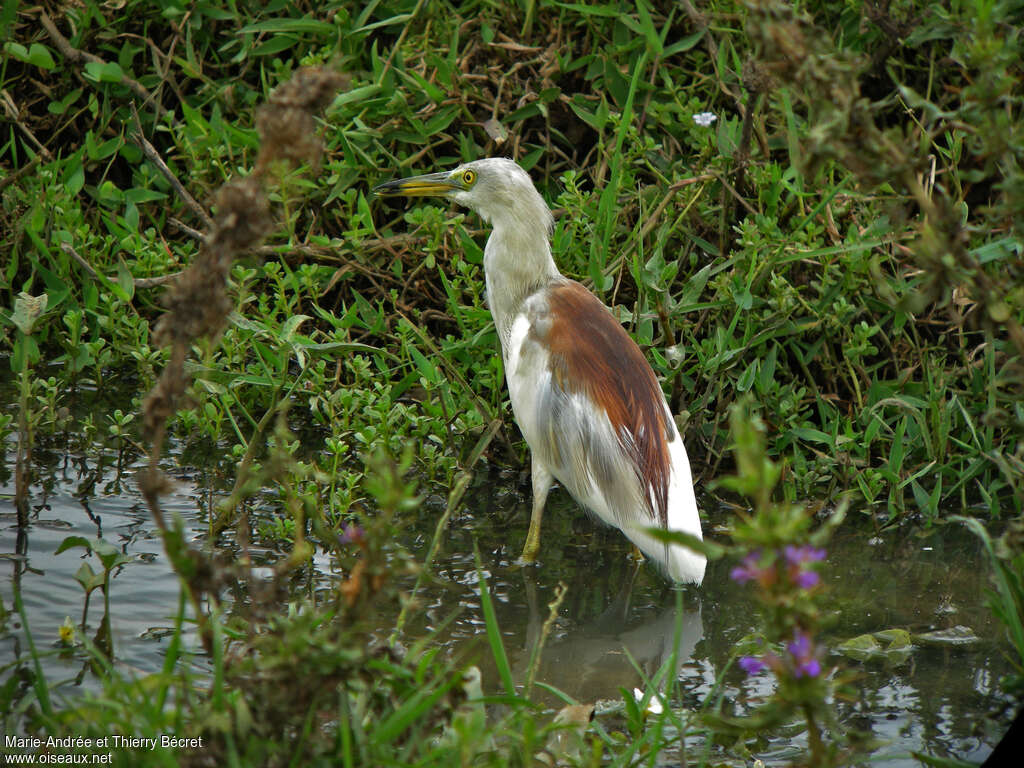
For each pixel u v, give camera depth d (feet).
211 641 18.24
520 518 29.04
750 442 13.23
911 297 16.08
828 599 25.43
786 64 15.37
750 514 29.12
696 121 32.50
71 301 33.96
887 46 33.50
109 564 22.65
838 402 31.94
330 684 15.43
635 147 33.94
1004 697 21.62
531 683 19.88
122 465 29.58
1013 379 16.63
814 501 29.60
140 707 16.20
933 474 30.42
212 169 34.73
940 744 20.11
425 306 34.86
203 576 15.53
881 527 28.50
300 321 28.66
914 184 15.56
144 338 32.01
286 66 35.63
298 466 25.16
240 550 25.96
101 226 36.78
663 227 32.19
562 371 26.84
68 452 29.96
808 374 31.45
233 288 31.17
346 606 15.47
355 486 27.09
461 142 35.04
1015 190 15.83
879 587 25.95
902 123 35.60
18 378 30.94
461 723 15.51
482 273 34.68
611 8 35.19
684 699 21.84
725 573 26.89
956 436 31.09
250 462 26.66
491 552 27.35
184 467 29.71
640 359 27.35
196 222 36.42
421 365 30.04
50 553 25.40
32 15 37.73
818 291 31.99
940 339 31.81
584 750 17.99
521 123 36.06
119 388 33.40
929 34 30.40
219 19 38.04
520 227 28.96
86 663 21.40
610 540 28.22
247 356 33.71
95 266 33.60
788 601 13.67
